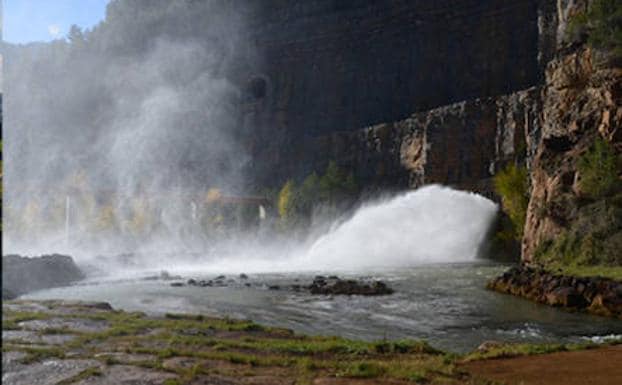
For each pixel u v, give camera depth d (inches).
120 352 548.1
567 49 2154.3
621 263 1421.0
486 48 4598.9
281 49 5900.6
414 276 1804.9
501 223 3105.3
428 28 4963.1
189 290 1467.8
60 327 714.2
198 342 613.9
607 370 501.7
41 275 1622.8
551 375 487.2
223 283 1643.7
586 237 1571.1
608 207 1600.6
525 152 3257.9
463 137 3720.5
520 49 4419.3
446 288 1444.4
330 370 487.5
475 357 581.3
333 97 5477.4
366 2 5438.0
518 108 3380.9
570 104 2037.4
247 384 428.5
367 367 490.0
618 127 1768.0
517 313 1026.1
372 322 954.1
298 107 5649.6
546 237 1792.6
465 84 4685.0
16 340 610.5
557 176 1852.9
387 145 4379.9
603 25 1926.7
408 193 3720.5
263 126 5762.8
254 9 6250.0
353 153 4658.0
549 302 1117.7
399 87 5098.4
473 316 1005.2
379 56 5275.6
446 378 466.6
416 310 1084.5
